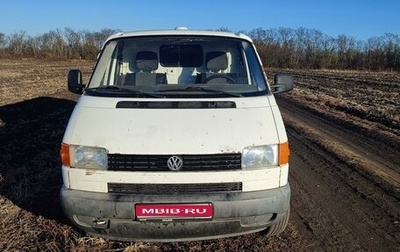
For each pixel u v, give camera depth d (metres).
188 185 3.46
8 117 11.16
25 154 7.20
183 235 3.58
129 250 3.85
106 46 4.75
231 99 3.89
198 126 3.56
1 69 32.25
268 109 3.85
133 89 4.14
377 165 7.23
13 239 4.08
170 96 3.94
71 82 4.81
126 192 3.49
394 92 22.28
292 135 9.72
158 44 4.73
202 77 4.50
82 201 3.45
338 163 7.18
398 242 4.27
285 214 3.98
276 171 3.58
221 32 5.00
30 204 4.93
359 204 5.29
